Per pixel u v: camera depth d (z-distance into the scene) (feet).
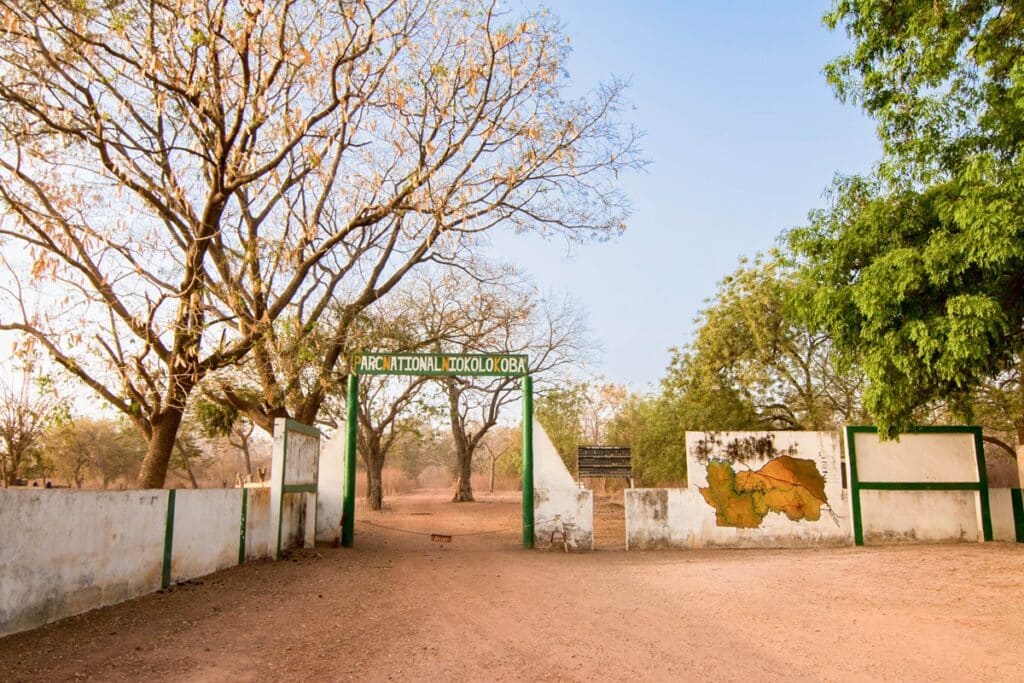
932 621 29.04
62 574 27.25
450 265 65.05
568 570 45.62
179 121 47.93
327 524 61.62
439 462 302.86
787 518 57.00
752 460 57.82
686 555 53.62
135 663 21.90
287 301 52.54
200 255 46.47
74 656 22.33
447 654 23.93
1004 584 36.52
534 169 55.72
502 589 37.93
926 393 44.91
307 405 63.98
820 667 22.48
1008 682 20.85
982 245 37.24
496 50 51.55
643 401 127.03
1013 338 43.47
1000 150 41.98
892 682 20.94
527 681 20.92
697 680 21.12
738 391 89.56
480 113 53.42
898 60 44.21
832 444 57.82
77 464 114.32
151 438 50.85
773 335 85.87
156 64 39.11
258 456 162.50
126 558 31.89
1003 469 94.68
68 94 42.93
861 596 34.83
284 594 35.35
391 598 34.99
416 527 84.99
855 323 45.21
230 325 53.21
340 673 21.56
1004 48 41.09
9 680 19.70
